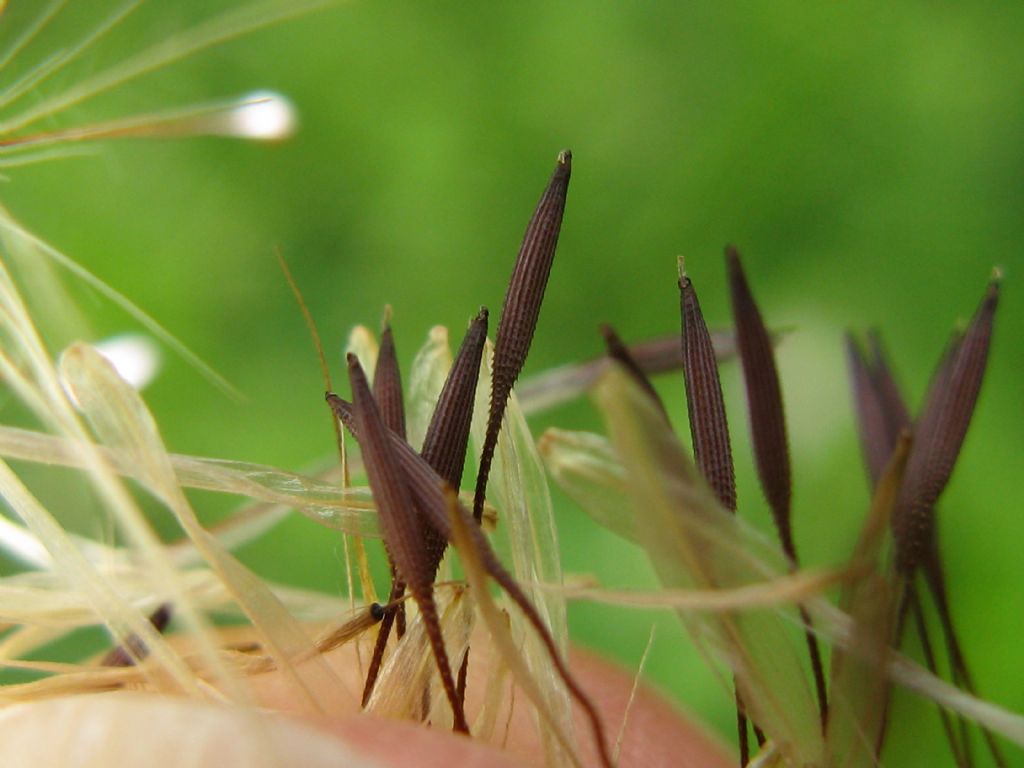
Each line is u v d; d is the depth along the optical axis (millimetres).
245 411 70
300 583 61
